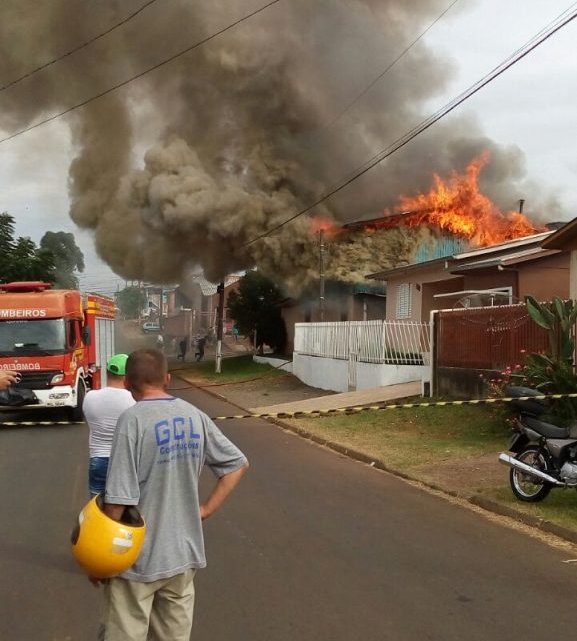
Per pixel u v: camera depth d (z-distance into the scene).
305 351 27.44
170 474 3.09
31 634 4.46
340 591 5.20
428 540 6.60
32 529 6.99
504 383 12.82
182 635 3.17
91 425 5.68
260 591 5.20
